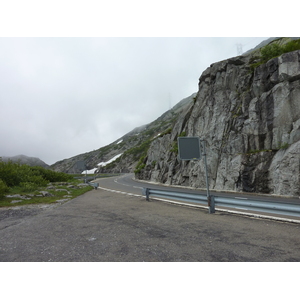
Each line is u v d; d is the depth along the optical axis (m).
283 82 16.17
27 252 4.41
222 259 3.96
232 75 21.67
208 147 21.05
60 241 5.11
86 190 20.20
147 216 7.91
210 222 6.81
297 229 5.86
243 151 17.80
